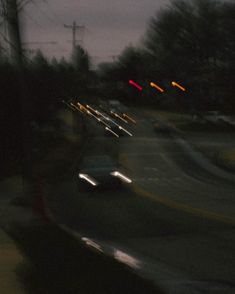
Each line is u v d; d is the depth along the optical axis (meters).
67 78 76.25
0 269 11.59
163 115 106.38
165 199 26.22
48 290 9.73
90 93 120.06
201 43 118.50
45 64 58.28
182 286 10.79
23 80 23.05
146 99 142.00
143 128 85.31
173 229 18.20
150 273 12.02
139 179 36.56
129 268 11.69
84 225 19.77
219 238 16.31
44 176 38.53
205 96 110.06
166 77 131.38
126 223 20.00
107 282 10.13
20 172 39.56
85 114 93.56
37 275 10.88
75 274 10.80
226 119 84.88
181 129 82.19
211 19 116.94
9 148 42.06
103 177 30.88
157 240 16.47
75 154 55.28
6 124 41.91
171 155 52.94
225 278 11.58
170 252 14.60
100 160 32.69
